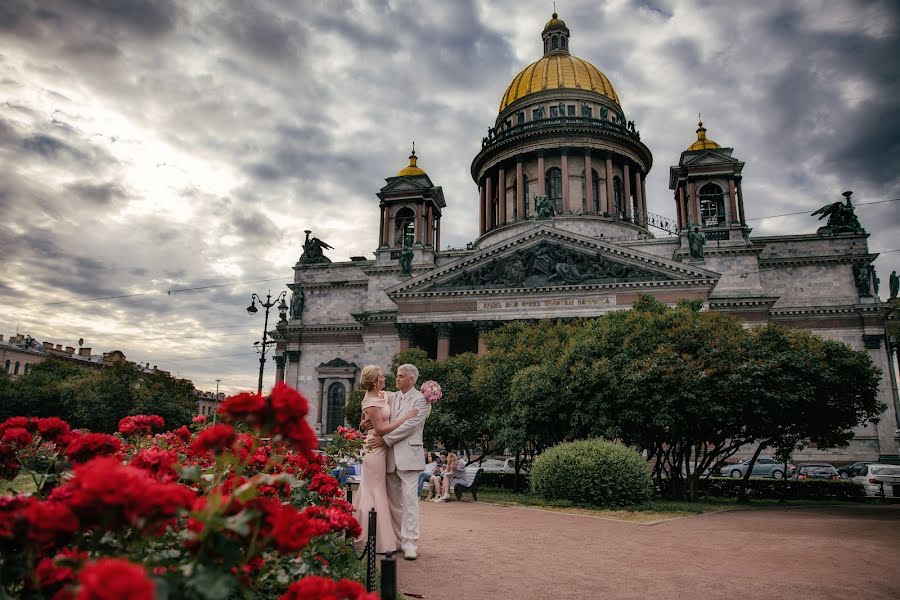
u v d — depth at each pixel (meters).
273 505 5.28
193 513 4.69
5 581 4.85
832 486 36.50
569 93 93.69
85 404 82.19
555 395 33.72
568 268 64.50
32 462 8.27
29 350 126.38
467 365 46.47
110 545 5.30
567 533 17.34
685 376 29.91
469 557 13.42
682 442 33.66
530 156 90.62
